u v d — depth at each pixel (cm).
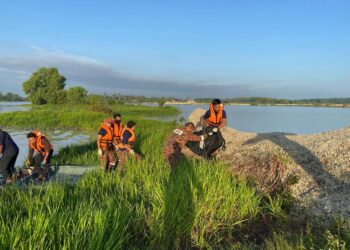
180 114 6612
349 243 571
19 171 1066
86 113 4003
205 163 913
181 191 695
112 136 1081
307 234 615
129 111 6425
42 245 470
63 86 10100
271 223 716
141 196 750
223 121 1066
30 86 9944
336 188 827
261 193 835
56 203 645
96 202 681
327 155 995
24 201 688
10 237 479
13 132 2753
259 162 958
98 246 495
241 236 661
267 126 4047
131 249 571
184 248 610
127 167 985
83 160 1390
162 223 614
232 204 710
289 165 953
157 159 1114
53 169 1172
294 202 812
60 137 2447
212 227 658
